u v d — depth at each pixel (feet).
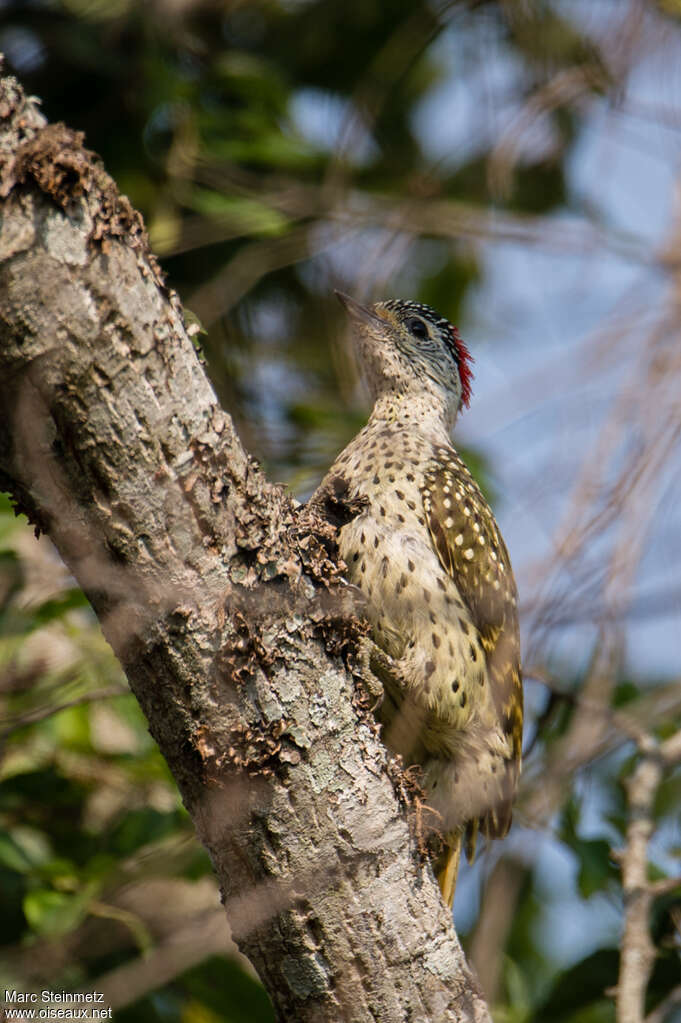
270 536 20.92
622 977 29.12
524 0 44.27
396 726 32.27
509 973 35.86
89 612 37.83
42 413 19.42
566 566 25.68
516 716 34.94
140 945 31.73
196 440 20.17
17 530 34.71
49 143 19.10
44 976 31.71
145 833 34.32
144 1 45.47
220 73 45.62
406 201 43.52
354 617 21.80
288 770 21.02
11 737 33.60
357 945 21.52
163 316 19.98
